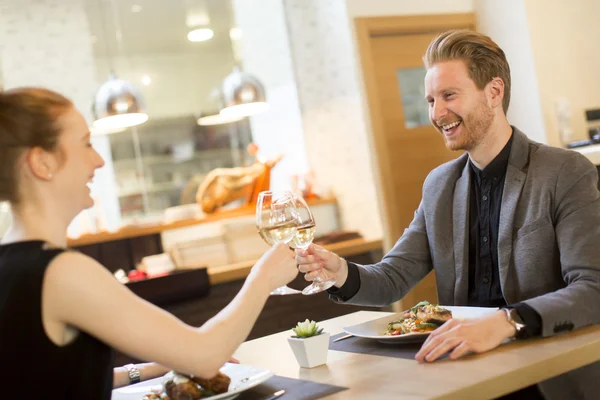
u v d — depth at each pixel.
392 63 4.77
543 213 1.76
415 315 1.63
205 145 6.11
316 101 5.11
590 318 1.50
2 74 5.32
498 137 1.91
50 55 5.46
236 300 1.27
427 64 1.98
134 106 4.48
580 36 4.83
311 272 1.80
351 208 4.91
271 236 1.56
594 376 1.57
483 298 1.93
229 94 4.82
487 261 1.93
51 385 1.10
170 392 1.32
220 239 4.49
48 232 1.18
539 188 1.78
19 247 1.15
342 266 1.87
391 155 4.71
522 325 1.42
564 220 1.72
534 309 1.44
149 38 5.87
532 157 1.85
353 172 4.82
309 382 1.37
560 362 1.30
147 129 5.95
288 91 5.41
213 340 1.19
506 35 4.80
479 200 1.97
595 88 4.88
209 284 3.96
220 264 4.46
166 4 5.52
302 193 5.07
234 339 1.22
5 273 1.12
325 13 4.83
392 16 4.70
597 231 1.67
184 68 6.06
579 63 4.81
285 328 4.14
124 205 5.83
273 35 5.44
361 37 4.61
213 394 1.31
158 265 4.36
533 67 4.61
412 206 4.76
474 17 5.00
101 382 1.17
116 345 1.13
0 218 4.79
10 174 1.17
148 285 3.79
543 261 1.76
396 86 4.78
